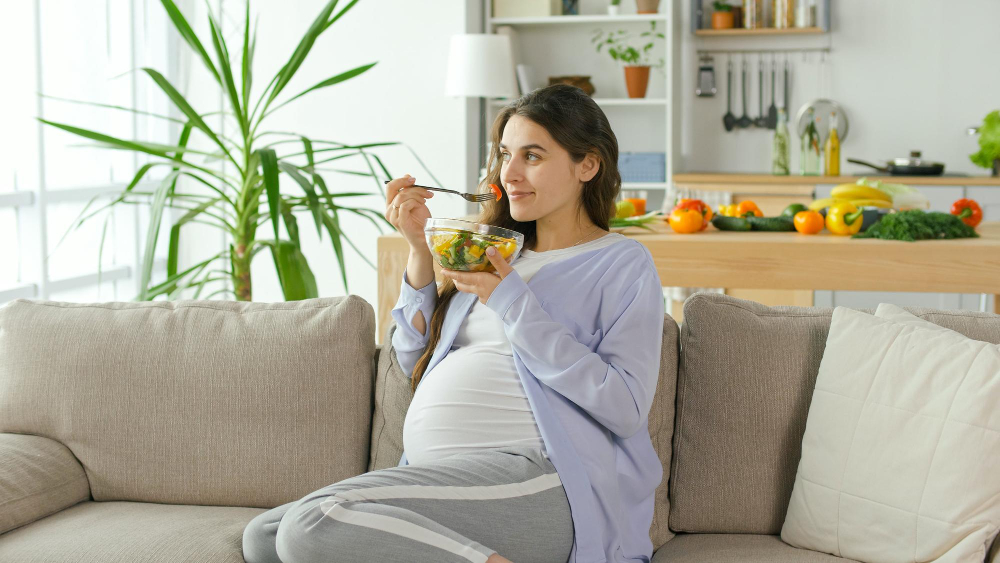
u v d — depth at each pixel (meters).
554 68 5.44
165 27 4.55
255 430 1.89
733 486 1.80
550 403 1.63
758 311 1.90
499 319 1.74
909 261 2.43
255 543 1.55
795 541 1.70
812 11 5.21
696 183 5.04
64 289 3.98
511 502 1.50
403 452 1.84
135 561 1.54
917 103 5.27
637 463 1.70
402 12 4.79
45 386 1.94
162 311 2.01
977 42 5.17
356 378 1.93
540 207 1.75
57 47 3.92
